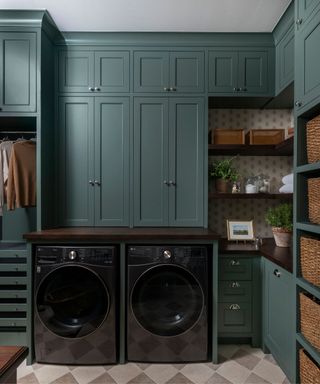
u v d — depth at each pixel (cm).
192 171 235
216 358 192
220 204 271
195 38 234
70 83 234
